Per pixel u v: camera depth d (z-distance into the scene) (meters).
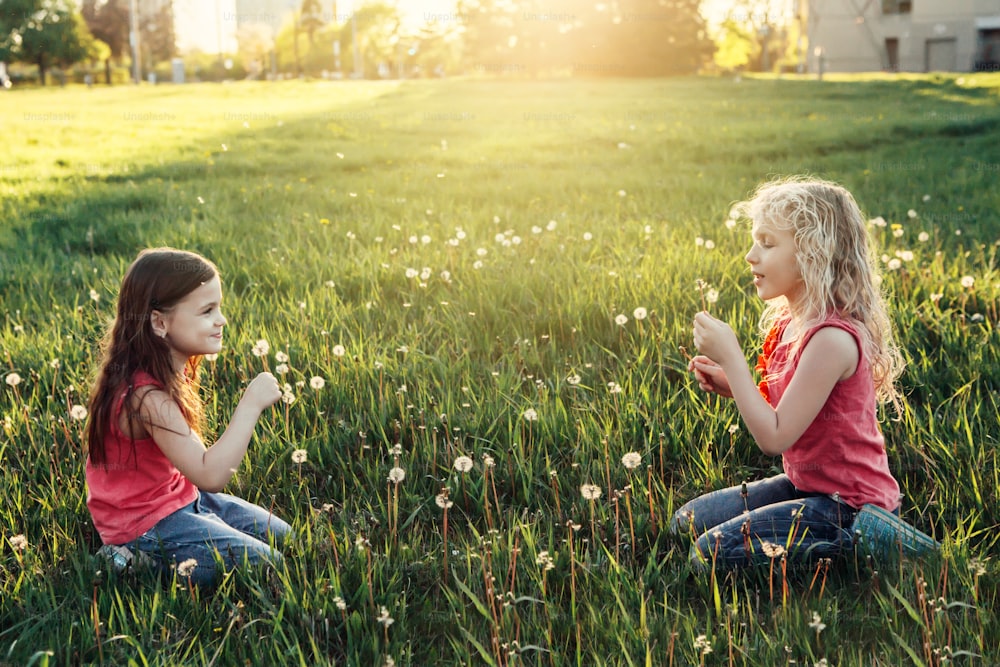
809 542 2.51
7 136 14.10
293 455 2.55
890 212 7.25
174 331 2.49
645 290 4.72
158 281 2.45
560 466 3.15
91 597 2.43
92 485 2.58
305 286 5.07
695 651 2.13
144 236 6.45
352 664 2.15
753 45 59.88
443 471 3.16
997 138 12.32
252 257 5.80
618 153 11.76
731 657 2.05
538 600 2.29
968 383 3.66
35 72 59.78
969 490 2.83
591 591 2.44
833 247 2.48
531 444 3.19
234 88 33.72
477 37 52.06
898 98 20.70
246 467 3.13
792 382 2.47
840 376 2.46
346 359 3.87
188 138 14.05
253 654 2.17
